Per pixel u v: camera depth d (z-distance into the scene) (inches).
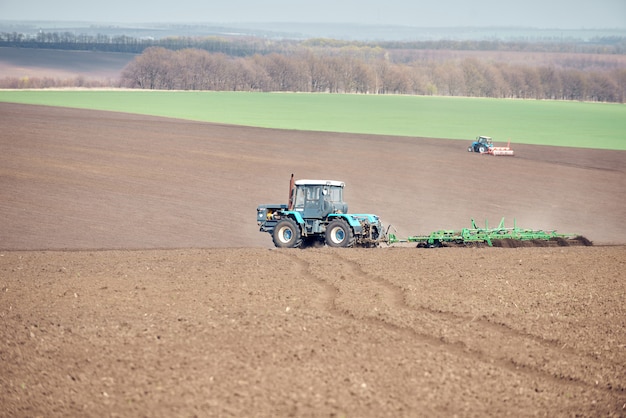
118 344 2063.2
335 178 6643.7
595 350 2110.0
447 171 7268.7
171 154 7632.9
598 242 4569.4
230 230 4662.9
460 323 2354.8
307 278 3004.4
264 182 6328.7
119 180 6190.9
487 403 1692.9
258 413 1604.3
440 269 3223.4
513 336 2234.3
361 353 2000.5
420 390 1750.7
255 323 2268.7
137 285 2819.9
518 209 5669.3
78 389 1739.7
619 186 6771.7
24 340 2100.1
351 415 1603.1
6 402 1665.8
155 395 1700.3
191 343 2071.9
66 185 5905.5
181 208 5251.0
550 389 1798.7
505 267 3309.5
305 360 1937.7
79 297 2620.6
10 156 7106.3
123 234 4441.4
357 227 3786.9
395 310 2481.5
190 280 2923.2
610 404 1716.3
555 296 2743.6
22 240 4185.5
